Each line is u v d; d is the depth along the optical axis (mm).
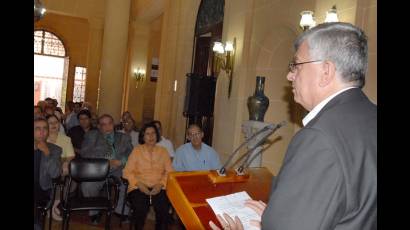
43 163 3760
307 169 972
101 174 4352
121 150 5207
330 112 1044
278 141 4961
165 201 4262
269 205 1033
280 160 4938
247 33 5598
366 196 972
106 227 4105
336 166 947
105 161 4395
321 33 1132
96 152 5113
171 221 4895
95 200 4168
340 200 935
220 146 6102
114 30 10258
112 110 10281
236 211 1349
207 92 6371
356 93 1096
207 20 7484
